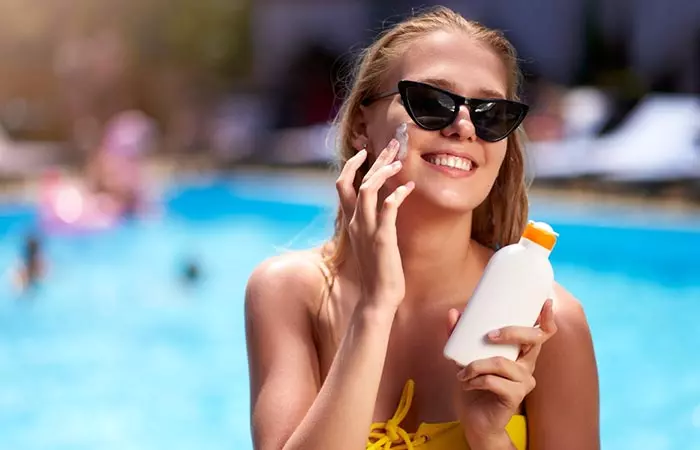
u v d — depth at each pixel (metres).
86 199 14.09
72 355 7.75
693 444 5.61
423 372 2.45
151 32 25.80
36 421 6.20
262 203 15.95
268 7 26.08
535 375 2.39
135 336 8.36
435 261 2.44
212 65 26.30
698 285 9.84
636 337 7.88
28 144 23.06
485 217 2.71
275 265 2.59
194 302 9.70
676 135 14.52
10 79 24.75
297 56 25.70
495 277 2.11
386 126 2.40
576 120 16.69
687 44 19.55
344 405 2.12
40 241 10.45
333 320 2.50
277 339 2.48
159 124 25.05
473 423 2.17
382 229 2.14
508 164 2.64
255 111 24.45
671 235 10.87
